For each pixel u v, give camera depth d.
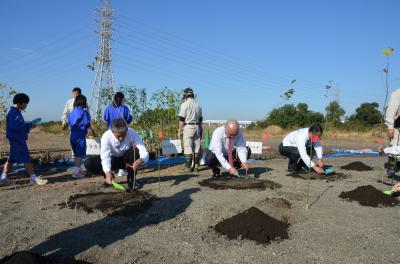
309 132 6.40
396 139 6.83
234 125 5.95
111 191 5.57
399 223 4.24
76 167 7.00
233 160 6.71
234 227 3.80
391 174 6.87
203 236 3.75
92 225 4.03
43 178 7.00
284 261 3.20
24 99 6.23
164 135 10.48
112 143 5.36
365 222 4.25
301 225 4.11
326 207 4.82
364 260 3.24
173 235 3.77
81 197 5.09
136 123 10.25
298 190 5.76
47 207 4.69
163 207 4.69
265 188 5.81
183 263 3.17
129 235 3.75
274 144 18.16
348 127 30.70
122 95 7.22
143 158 5.45
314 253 3.36
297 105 35.09
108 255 3.33
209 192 5.53
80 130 6.91
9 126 6.05
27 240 3.62
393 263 3.19
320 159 7.11
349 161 10.13
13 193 5.50
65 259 3.23
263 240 3.60
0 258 3.22
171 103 10.52
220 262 3.19
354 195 5.26
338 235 3.82
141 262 3.19
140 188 5.82
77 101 6.93
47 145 14.95
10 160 6.21
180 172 7.68
